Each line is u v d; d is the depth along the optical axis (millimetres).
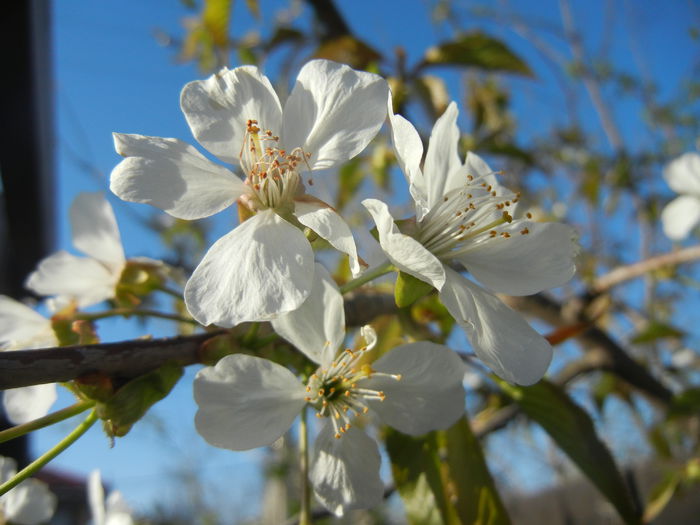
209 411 60
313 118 68
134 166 62
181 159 65
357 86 68
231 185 67
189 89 69
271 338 67
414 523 77
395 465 80
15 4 109
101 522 109
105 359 55
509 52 132
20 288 151
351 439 68
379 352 87
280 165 66
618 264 270
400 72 132
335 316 68
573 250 73
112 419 55
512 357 63
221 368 61
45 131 130
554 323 131
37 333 77
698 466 145
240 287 59
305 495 69
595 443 83
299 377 75
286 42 150
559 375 141
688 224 189
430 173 73
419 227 72
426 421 70
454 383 70
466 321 63
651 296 208
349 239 59
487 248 72
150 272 85
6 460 106
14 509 105
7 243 148
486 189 77
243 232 63
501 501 76
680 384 207
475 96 201
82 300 84
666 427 170
